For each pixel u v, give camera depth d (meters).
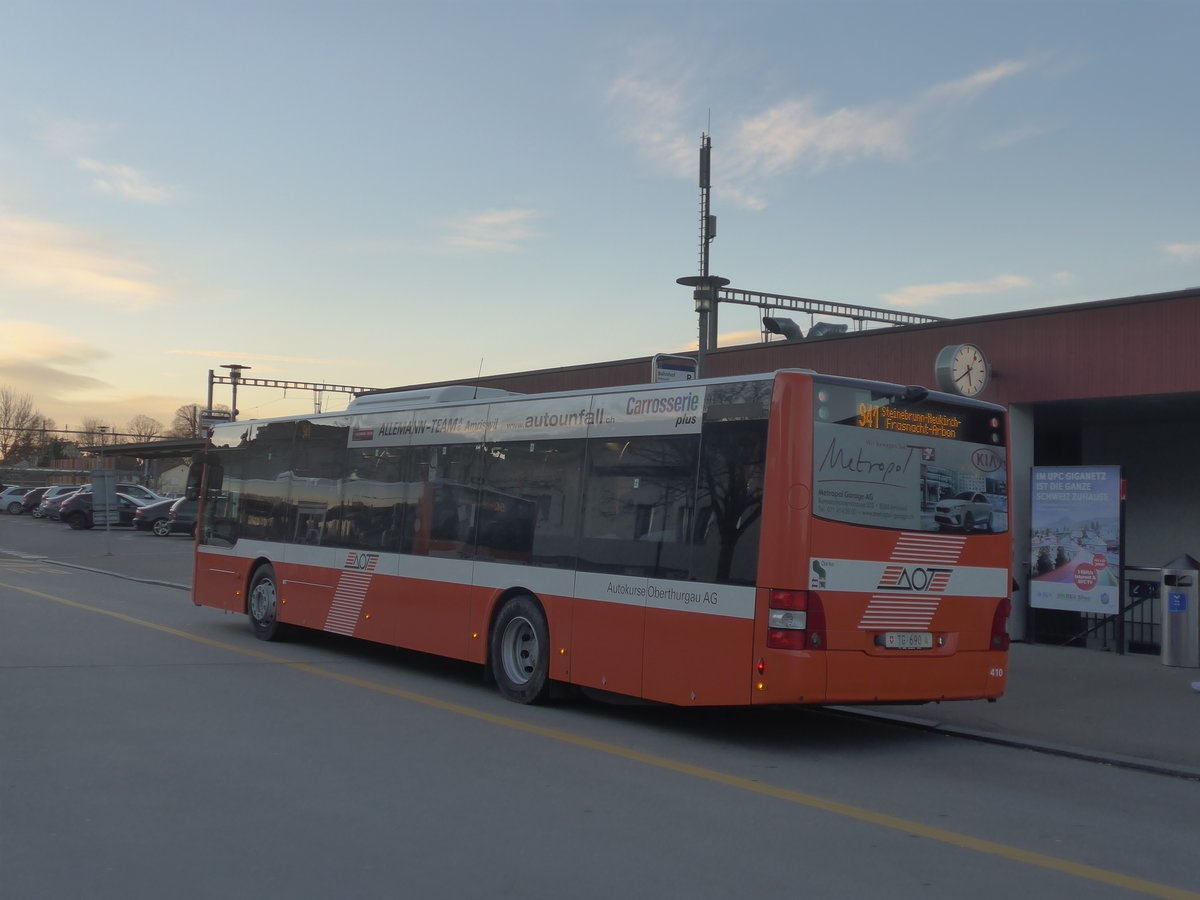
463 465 11.54
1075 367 13.95
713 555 8.76
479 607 11.06
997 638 9.39
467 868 5.50
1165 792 7.79
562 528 10.21
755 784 7.57
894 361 15.87
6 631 14.59
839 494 8.53
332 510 13.49
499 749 8.41
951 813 6.95
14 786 6.93
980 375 14.27
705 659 8.70
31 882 5.19
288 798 6.76
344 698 10.47
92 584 22.75
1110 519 14.27
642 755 8.41
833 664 8.36
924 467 9.05
